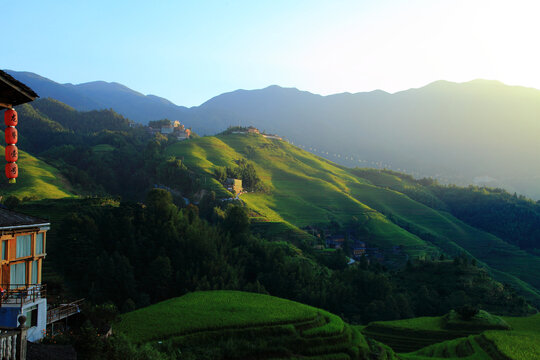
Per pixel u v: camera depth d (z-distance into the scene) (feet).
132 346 128.88
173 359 143.74
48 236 327.06
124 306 268.21
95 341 106.63
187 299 230.68
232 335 181.06
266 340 183.21
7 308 102.73
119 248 330.13
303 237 589.32
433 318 353.51
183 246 355.97
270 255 413.39
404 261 625.00
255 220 640.17
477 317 328.08
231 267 364.58
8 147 71.97
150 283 317.01
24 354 67.41
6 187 569.23
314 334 195.00
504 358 238.48
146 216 370.12
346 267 511.81
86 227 328.08
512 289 476.95
